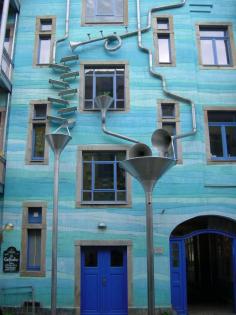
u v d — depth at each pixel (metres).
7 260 12.42
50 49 14.41
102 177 13.29
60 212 12.75
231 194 13.01
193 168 13.15
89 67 14.27
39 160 13.22
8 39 14.43
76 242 12.55
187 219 12.74
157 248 12.50
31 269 12.51
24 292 12.21
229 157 13.48
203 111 13.69
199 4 14.88
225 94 13.91
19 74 14.02
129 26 14.59
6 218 12.75
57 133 10.60
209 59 14.54
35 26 14.64
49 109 13.66
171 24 14.60
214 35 14.88
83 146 13.30
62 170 13.09
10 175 13.07
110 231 12.65
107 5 14.91
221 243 15.43
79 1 14.87
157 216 12.74
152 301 8.48
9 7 14.46
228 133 13.79
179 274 12.70
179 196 12.91
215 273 16.55
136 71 14.02
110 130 13.46
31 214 12.94
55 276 10.07
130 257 12.45
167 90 13.77
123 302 12.36
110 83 14.16
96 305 12.34
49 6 14.85
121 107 13.87
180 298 12.52
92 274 12.58
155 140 10.14
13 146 13.33
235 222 13.14
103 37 14.20
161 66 14.09
